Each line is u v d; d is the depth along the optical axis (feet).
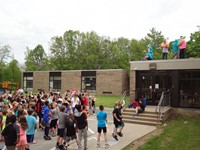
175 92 68.85
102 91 136.98
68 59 216.33
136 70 75.77
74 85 147.54
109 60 213.46
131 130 51.03
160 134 46.70
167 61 70.13
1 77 219.20
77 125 34.81
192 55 82.58
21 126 27.30
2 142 37.55
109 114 73.97
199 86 66.08
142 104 62.39
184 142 39.60
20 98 53.83
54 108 43.98
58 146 35.35
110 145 38.70
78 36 220.43
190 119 60.13
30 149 35.70
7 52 223.10
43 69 270.67
